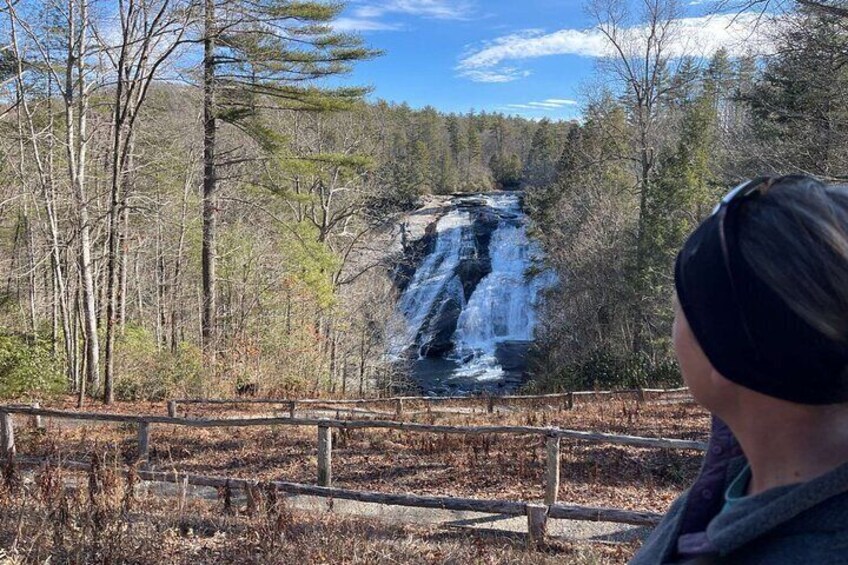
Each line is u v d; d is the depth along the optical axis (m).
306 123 26.48
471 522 6.59
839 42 9.60
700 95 25.02
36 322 19.09
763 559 0.56
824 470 0.57
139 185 18.17
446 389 28.41
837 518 0.53
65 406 13.70
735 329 0.57
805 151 11.02
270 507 5.48
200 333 20.22
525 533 6.03
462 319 36.19
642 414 12.64
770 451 0.61
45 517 4.98
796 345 0.54
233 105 17.28
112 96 18.31
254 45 15.76
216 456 9.23
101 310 19.45
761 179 0.64
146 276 26.23
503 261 39.03
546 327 28.50
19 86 14.41
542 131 55.25
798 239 0.55
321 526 5.75
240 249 20.73
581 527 6.41
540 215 34.59
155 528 5.20
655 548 0.82
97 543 4.51
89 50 14.08
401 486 8.02
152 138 20.66
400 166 41.44
